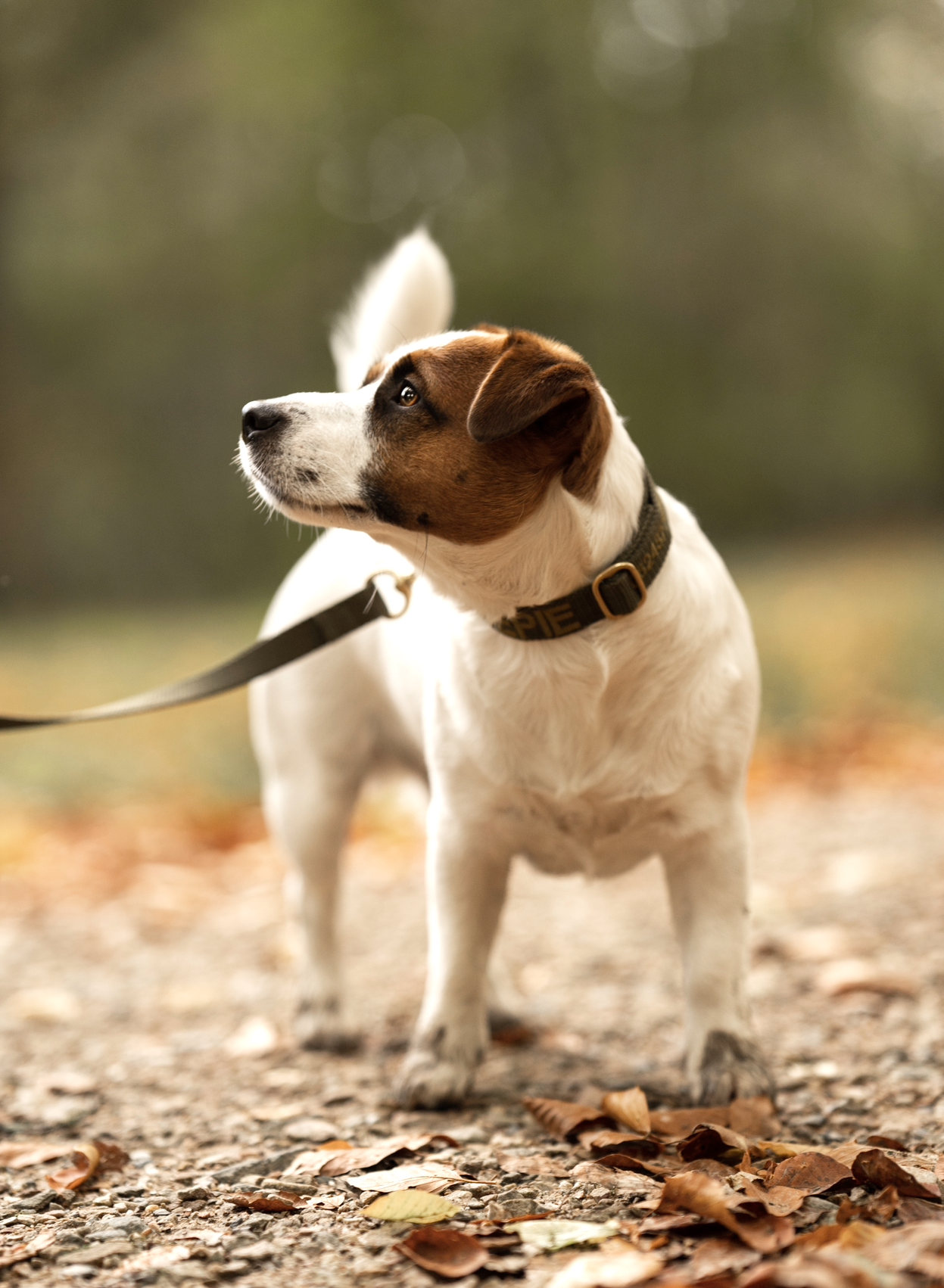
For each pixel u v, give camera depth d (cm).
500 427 332
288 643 429
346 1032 477
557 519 354
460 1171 330
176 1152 368
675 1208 289
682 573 375
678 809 378
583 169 2955
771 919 623
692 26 2997
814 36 2986
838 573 2352
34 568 2972
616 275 3017
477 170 2973
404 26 2858
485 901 401
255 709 512
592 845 388
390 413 360
